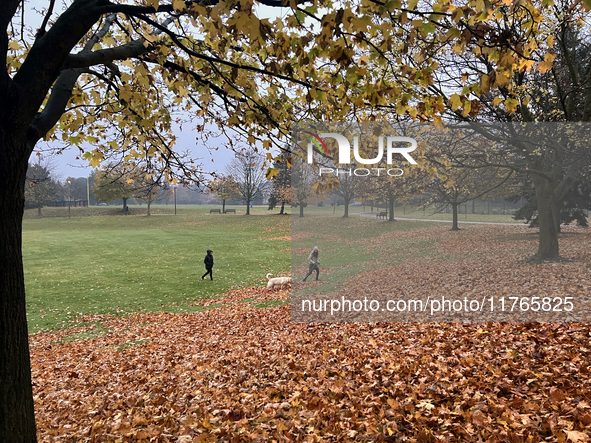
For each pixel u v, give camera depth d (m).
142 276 19.56
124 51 3.30
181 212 68.31
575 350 4.39
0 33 2.47
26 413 2.64
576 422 3.03
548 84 8.37
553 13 6.47
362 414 3.75
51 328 12.48
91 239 34.22
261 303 12.97
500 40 2.78
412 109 3.36
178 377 6.09
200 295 15.91
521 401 3.45
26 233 40.31
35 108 2.64
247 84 4.00
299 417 3.86
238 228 40.94
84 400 5.53
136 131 4.85
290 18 2.92
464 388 3.92
